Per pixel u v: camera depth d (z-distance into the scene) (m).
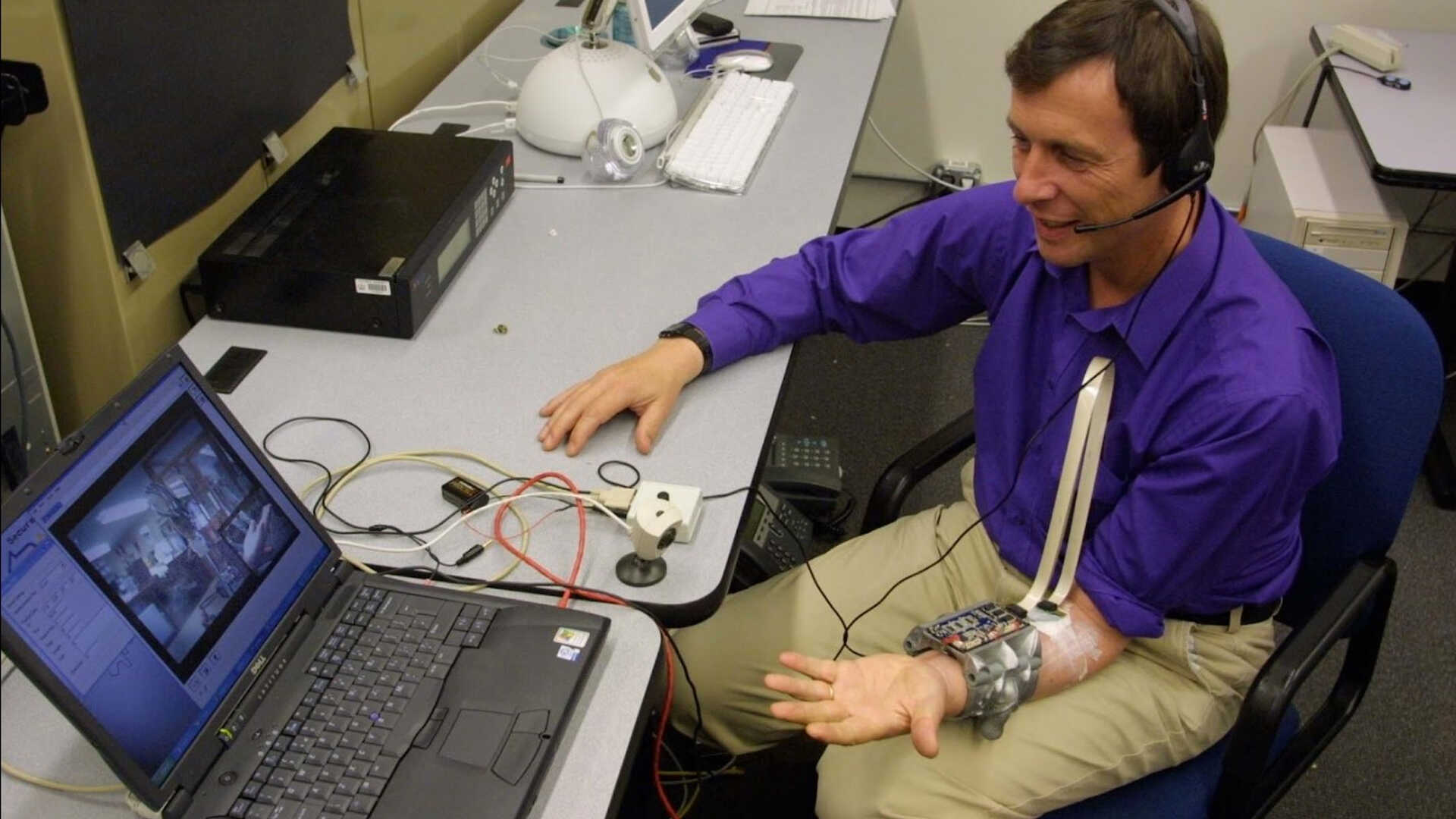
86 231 1.23
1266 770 1.25
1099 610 1.22
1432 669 2.02
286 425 1.26
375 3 1.83
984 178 3.05
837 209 1.71
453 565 1.09
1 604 0.75
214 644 0.90
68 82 1.15
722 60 2.11
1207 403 1.13
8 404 1.00
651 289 1.51
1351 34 2.43
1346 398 1.27
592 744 0.94
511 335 1.42
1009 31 2.81
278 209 1.47
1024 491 1.33
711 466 1.23
